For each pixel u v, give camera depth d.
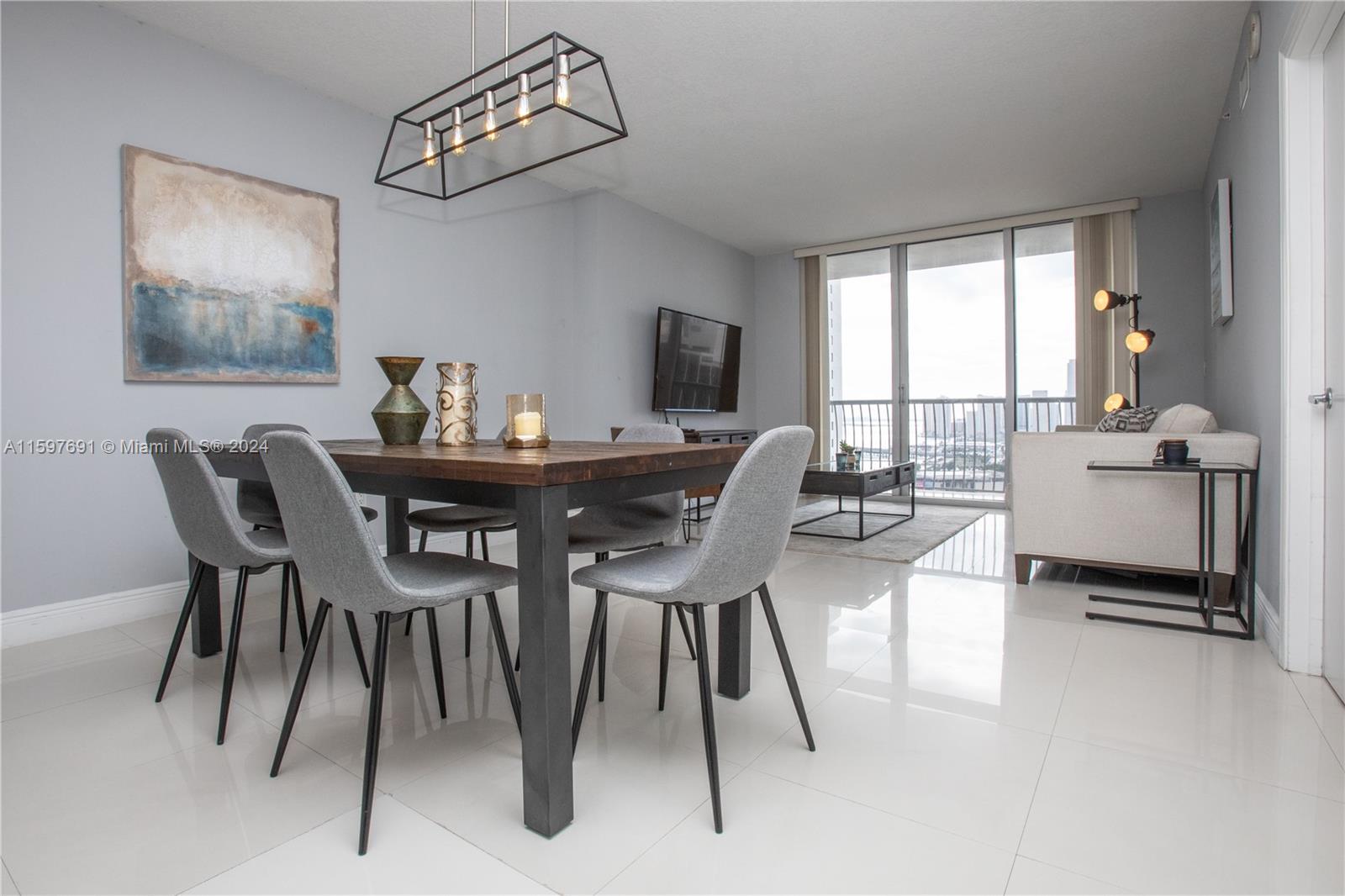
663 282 5.67
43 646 2.45
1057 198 5.27
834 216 5.71
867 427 6.96
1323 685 1.99
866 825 1.33
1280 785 1.45
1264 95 2.49
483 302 4.30
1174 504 2.84
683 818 1.37
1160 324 5.24
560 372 4.91
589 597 3.10
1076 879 1.16
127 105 2.73
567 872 1.20
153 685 2.08
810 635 2.50
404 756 1.63
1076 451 3.04
